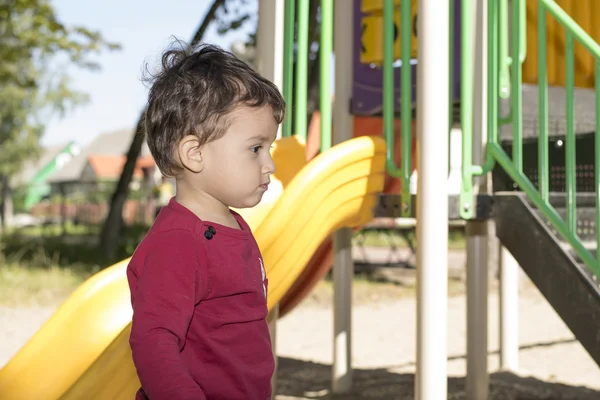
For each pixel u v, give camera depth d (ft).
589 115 13.50
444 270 10.05
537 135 13.21
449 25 11.62
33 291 29.96
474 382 13.66
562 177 13.26
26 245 48.67
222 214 5.65
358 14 13.83
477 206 10.98
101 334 7.73
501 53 11.37
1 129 114.83
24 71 79.61
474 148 11.35
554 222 10.31
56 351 7.64
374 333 23.32
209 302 5.37
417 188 10.22
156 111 5.49
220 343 5.40
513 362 17.69
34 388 7.52
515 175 10.88
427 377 9.91
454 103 12.72
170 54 5.78
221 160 5.38
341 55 13.88
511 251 10.80
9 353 19.65
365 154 10.85
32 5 37.93
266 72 12.30
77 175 191.31
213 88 5.34
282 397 15.37
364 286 33.47
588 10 14.37
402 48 11.31
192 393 4.69
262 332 5.70
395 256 47.14
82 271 35.76
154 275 5.09
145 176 110.93
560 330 23.62
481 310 13.57
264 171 5.54
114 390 7.41
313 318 26.25
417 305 10.09
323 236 10.28
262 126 5.48
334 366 15.67
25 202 178.19
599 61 10.14
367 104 13.67
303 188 9.67
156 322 4.93
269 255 9.35
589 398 15.06
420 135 10.17
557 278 10.14
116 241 43.45
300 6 12.17
